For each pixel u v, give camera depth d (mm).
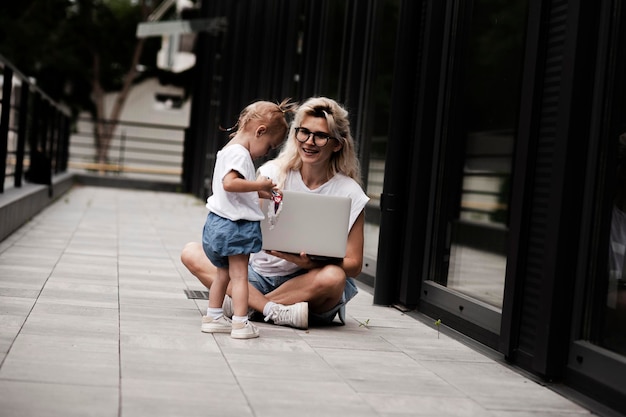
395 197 4633
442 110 4426
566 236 3008
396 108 4621
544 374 3045
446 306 4145
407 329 3969
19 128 7973
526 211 3262
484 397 2770
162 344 3121
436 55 4488
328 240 3625
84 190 13938
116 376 2600
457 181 4441
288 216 3602
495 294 3869
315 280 3650
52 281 4406
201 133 14516
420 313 4445
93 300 3953
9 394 2309
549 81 3174
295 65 8734
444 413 2525
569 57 3004
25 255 5344
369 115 5953
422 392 2756
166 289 4508
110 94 28797
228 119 12305
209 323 3418
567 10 3049
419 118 4504
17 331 3111
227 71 12719
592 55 2988
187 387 2547
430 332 3934
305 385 2703
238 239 3293
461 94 4418
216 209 3332
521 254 3277
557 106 3084
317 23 7871
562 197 2990
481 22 4410
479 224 4219
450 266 4348
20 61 23453
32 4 23547
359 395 2643
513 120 4129
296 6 8742
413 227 4496
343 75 6699
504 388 2922
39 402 2260
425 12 4562
